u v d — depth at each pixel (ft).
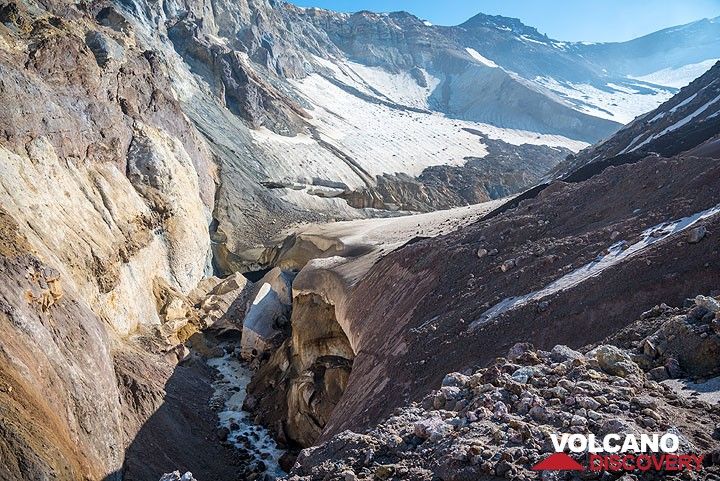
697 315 35.06
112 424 59.72
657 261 45.96
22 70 92.07
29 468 41.01
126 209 111.04
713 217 47.09
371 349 71.15
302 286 110.52
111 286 89.61
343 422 58.29
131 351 86.07
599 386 30.32
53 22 127.65
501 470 24.17
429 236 115.96
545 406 29.30
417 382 53.06
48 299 59.47
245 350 111.45
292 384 83.66
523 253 66.54
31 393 47.03
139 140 130.82
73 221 88.02
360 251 126.11
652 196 63.87
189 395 87.45
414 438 30.42
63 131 96.99
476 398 32.12
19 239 63.67
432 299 69.15
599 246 58.03
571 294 49.16
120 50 147.13
